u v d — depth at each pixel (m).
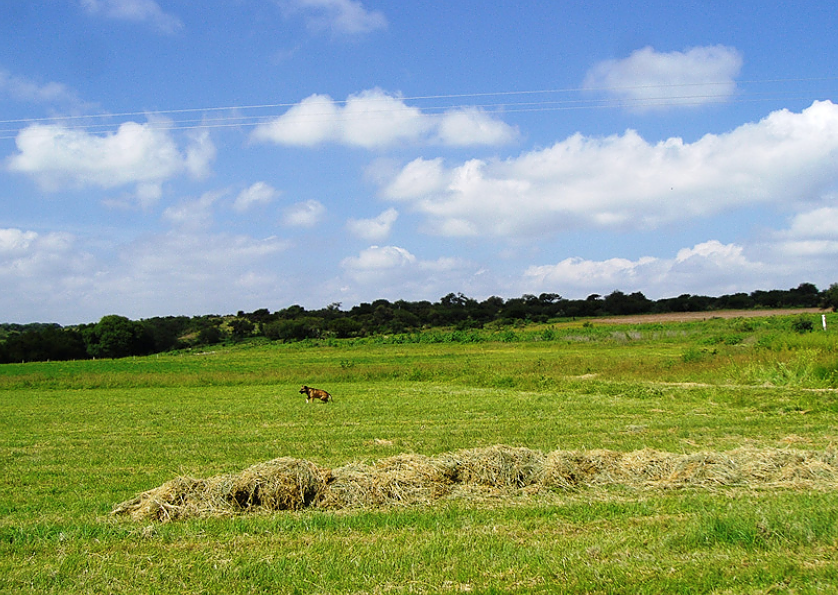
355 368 38.03
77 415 22.48
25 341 97.81
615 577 6.38
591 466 10.75
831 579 6.21
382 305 138.38
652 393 23.58
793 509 8.09
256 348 91.62
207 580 6.62
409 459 10.75
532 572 6.61
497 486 10.09
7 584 6.59
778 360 26.75
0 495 10.81
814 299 117.38
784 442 14.23
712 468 10.48
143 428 18.95
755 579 6.25
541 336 71.50
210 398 27.84
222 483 9.45
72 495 10.71
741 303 121.00
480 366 38.12
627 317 112.19
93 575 6.77
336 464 12.88
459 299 145.88
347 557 7.09
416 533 7.96
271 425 18.91
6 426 20.00
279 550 7.43
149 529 8.18
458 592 6.24
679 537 7.29
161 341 107.75
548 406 21.41
